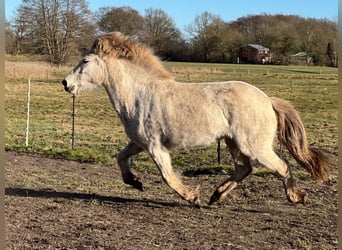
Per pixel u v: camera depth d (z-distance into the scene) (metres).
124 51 7.26
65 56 47.22
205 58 77.31
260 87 38.31
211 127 6.83
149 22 66.38
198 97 6.90
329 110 25.41
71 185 8.80
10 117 20.69
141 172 10.26
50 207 7.09
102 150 13.27
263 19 83.31
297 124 7.10
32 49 47.22
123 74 7.20
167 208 7.20
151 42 65.56
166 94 6.99
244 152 6.87
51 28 47.00
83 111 23.89
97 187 8.68
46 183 8.91
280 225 6.40
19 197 7.67
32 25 46.62
